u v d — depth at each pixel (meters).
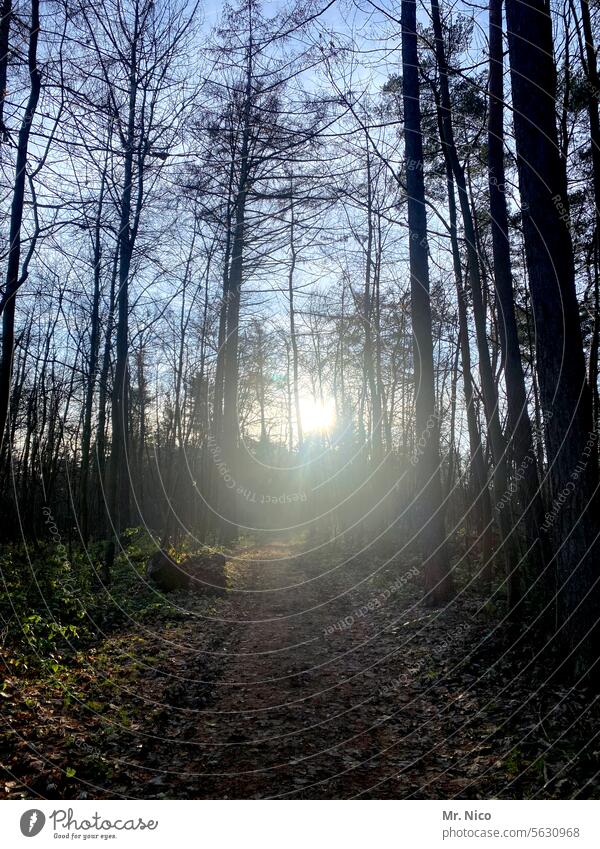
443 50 11.46
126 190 11.11
